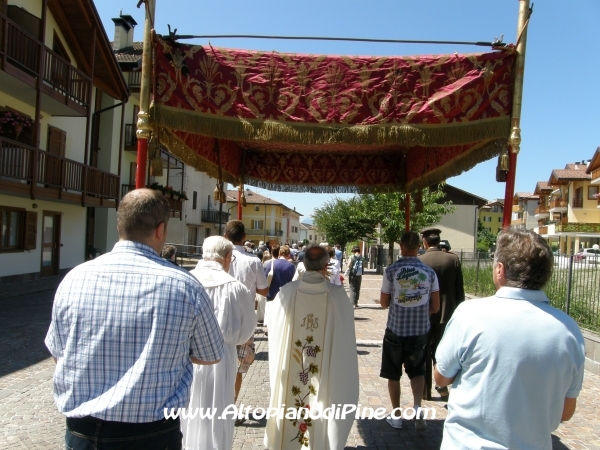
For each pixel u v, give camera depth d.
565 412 1.93
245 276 5.03
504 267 1.96
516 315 1.85
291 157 7.21
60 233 17.72
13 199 14.78
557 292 8.18
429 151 5.77
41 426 4.34
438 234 5.26
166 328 1.85
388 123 3.81
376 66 3.87
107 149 21.97
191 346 2.01
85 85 16.20
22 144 12.54
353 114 3.81
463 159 4.78
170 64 3.75
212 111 3.79
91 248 20.34
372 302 14.75
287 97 3.83
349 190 7.14
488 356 1.84
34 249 16.11
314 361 3.49
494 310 1.90
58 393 1.86
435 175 5.57
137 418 1.79
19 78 12.15
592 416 4.82
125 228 2.00
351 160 7.14
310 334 3.51
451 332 2.00
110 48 17.36
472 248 35.81
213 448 3.22
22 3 13.95
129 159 24.42
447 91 3.84
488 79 3.84
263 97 3.82
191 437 3.23
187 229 38.94
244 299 3.35
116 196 19.22
